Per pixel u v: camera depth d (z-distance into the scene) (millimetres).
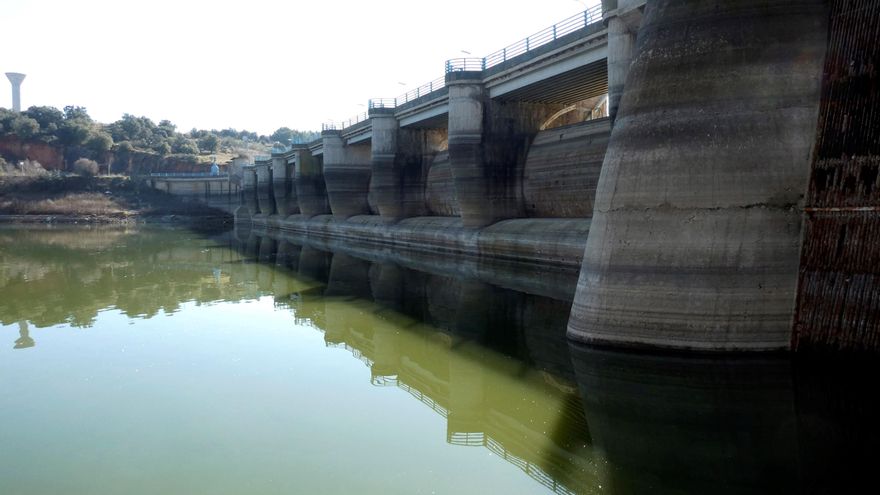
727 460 12867
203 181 138375
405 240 58000
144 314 29297
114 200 132125
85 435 15172
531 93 43562
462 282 36188
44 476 13047
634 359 18391
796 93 17859
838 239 16844
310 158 88125
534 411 16172
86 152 159625
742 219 17688
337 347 23016
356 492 12117
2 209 121875
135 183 138500
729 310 17531
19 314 29297
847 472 12125
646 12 20672
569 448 13914
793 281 17516
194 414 16422
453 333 24484
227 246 66062
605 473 12602
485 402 16938
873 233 16234
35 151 155000
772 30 18125
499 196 46312
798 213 17609
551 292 31641
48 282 39375
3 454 14195
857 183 16594
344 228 72250
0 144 152500
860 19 16984
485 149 45688
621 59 29438
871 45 16625
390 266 45219
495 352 21469
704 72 18438
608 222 19562
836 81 17328
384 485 12398
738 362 17297
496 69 43531
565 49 35656
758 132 17844
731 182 17797
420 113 56219
